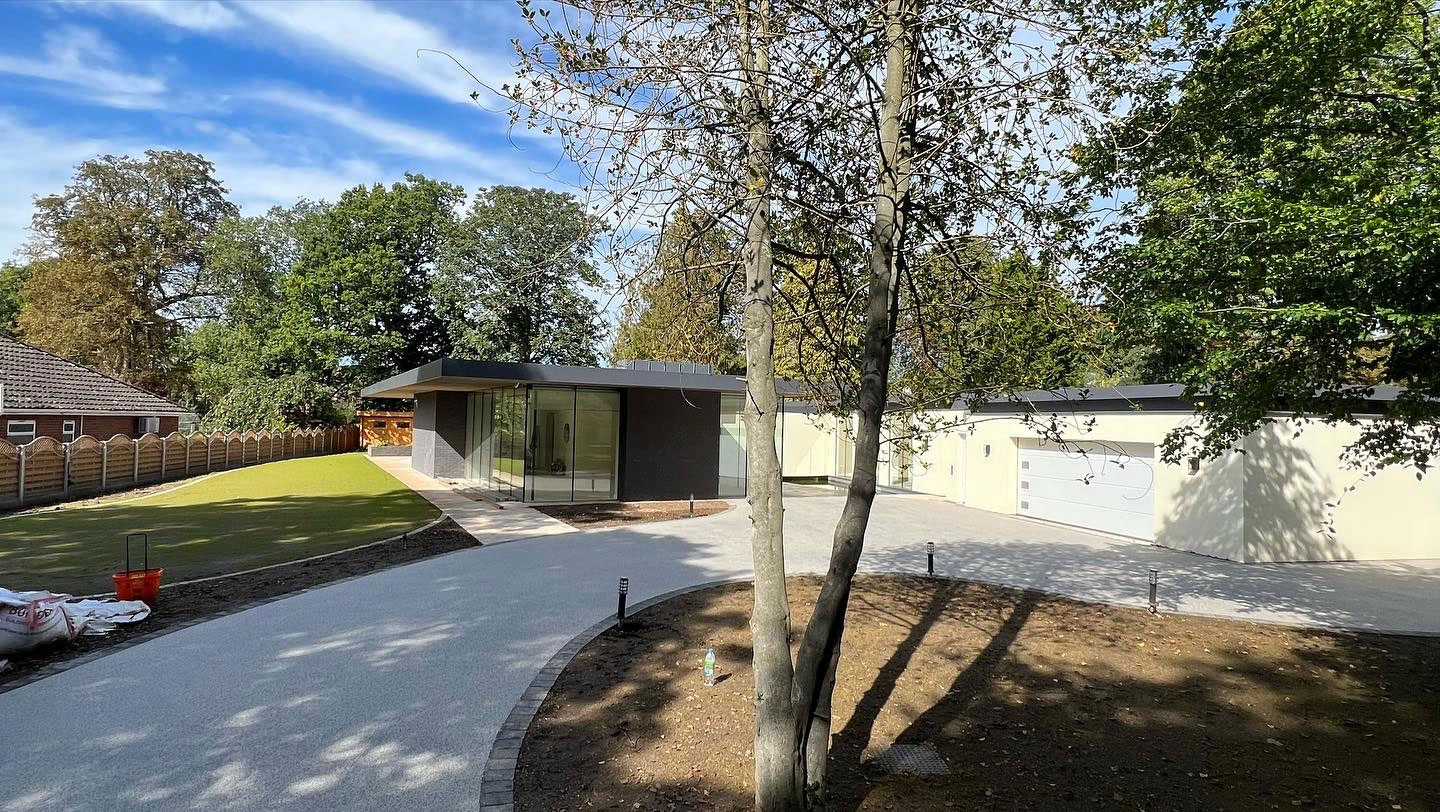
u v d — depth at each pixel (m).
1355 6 5.89
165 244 41.75
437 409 26.38
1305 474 13.45
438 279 36.97
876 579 10.59
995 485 19.52
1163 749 5.18
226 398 37.28
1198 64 6.89
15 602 6.58
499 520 15.83
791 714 3.67
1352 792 4.62
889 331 4.30
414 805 4.20
